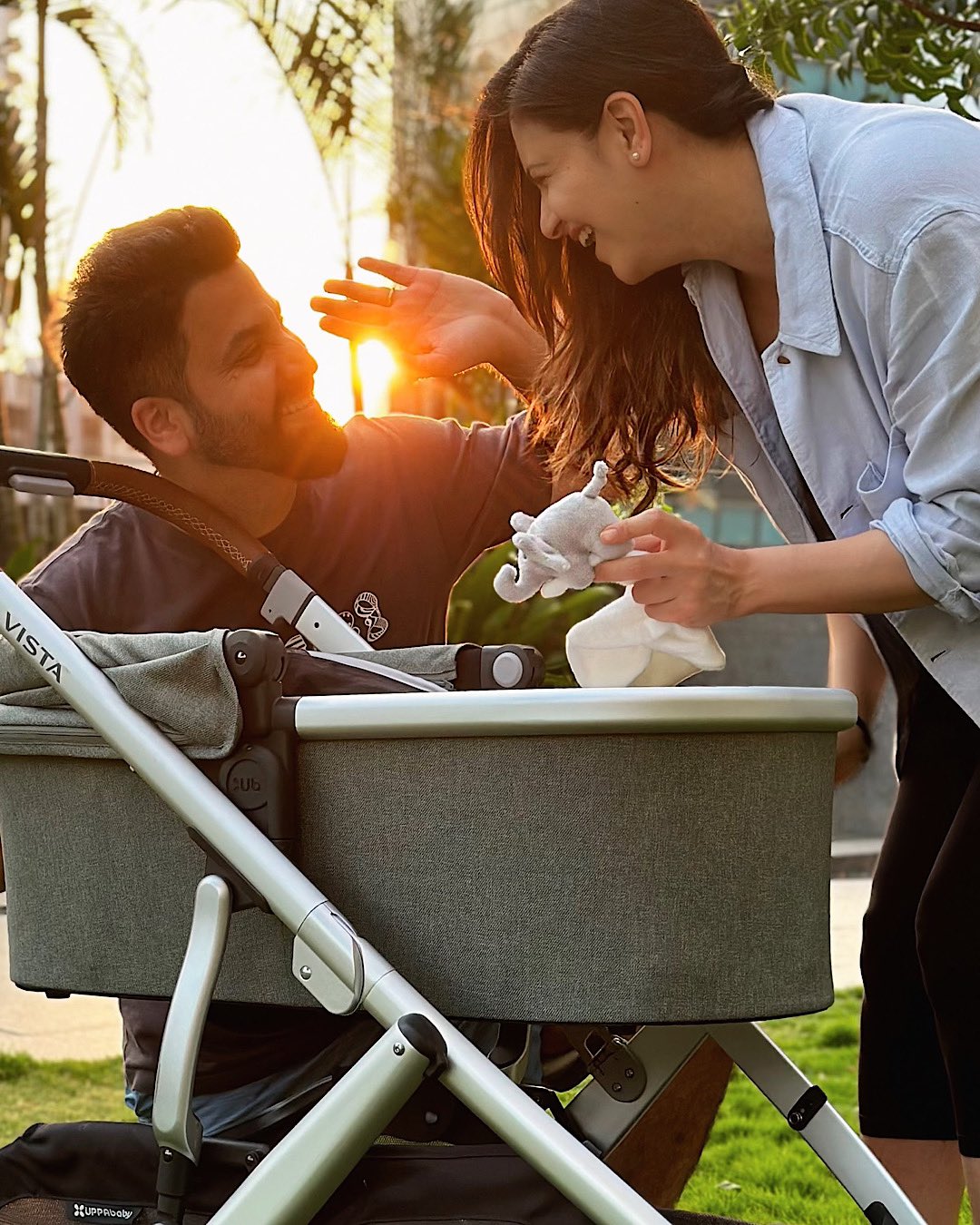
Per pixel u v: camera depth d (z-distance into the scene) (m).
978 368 1.22
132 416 1.60
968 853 1.33
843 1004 3.62
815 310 1.34
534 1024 1.24
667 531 1.17
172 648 1.21
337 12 6.19
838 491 1.40
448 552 1.77
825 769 1.17
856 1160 1.27
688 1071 1.47
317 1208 1.12
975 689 1.32
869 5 2.14
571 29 1.37
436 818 1.15
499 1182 1.16
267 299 1.61
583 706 1.09
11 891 1.32
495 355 1.75
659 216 1.39
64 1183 1.26
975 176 1.26
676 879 1.11
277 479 1.63
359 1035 1.27
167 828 1.24
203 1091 1.35
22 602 1.25
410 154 6.74
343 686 1.24
